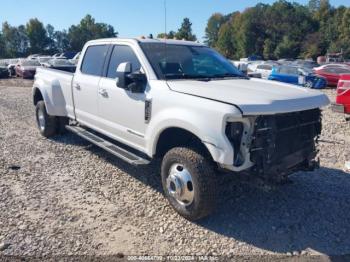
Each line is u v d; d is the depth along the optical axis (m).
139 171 5.73
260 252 3.66
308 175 5.68
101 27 120.31
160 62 4.83
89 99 5.89
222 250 3.68
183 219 4.25
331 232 4.04
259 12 115.75
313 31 112.06
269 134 3.78
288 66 23.80
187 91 4.14
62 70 7.57
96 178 5.45
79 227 4.04
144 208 4.51
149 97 4.52
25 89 19.81
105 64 5.60
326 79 24.19
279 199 4.80
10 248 3.60
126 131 5.06
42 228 3.98
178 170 4.23
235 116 3.59
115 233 3.94
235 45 122.12
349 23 100.00
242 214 4.39
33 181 5.30
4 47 112.12
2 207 4.44
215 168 4.24
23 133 8.15
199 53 5.41
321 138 8.21
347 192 5.07
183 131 4.35
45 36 114.25
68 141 7.40
